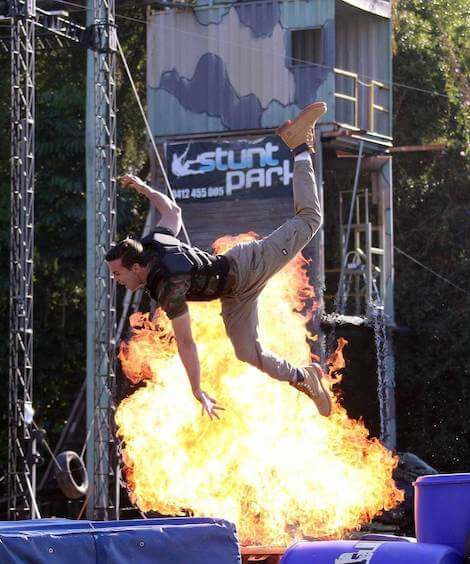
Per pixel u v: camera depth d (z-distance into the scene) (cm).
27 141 2191
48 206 3253
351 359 2892
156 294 886
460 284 3366
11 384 2167
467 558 857
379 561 847
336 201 3462
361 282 3225
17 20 2192
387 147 2961
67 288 3406
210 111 2844
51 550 741
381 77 2991
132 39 3516
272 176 2767
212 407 876
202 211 2817
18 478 2150
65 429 3038
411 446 3356
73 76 3444
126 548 775
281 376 962
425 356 3300
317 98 2761
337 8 2909
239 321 943
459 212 3456
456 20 3619
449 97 3447
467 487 889
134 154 3503
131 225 3441
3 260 3250
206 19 2861
